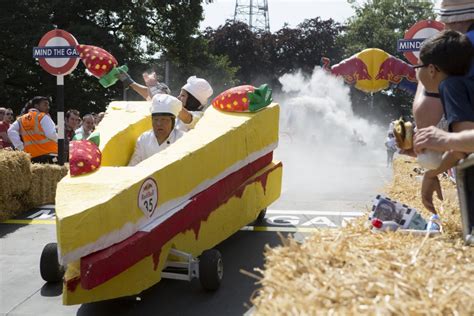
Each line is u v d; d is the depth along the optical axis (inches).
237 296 236.5
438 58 125.3
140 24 1521.9
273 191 335.0
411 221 164.6
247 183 296.7
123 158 281.3
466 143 113.7
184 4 1608.0
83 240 185.5
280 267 103.0
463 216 124.1
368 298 91.3
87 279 183.6
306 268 102.3
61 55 471.5
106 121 293.1
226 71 1831.9
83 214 185.6
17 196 403.5
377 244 115.6
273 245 313.0
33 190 419.5
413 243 117.0
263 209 334.3
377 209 166.9
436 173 144.0
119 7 1494.8
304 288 94.7
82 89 1486.2
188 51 1654.8
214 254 239.0
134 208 203.6
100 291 198.8
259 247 309.7
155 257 215.5
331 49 2605.8
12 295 241.3
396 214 166.4
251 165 303.7
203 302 230.5
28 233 349.7
